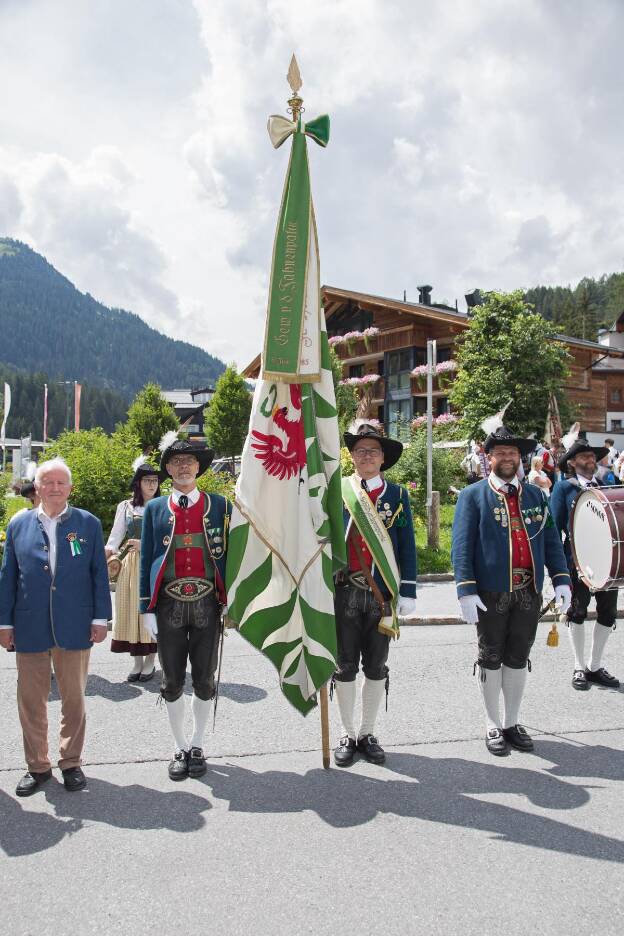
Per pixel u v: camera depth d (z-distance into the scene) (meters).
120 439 13.59
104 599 4.37
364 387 36.00
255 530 4.50
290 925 2.85
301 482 4.53
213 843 3.48
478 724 5.07
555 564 4.84
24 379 166.75
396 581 4.52
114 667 6.70
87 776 4.27
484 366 25.86
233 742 4.79
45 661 4.22
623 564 5.24
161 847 3.45
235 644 7.47
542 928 2.82
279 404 4.62
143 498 6.45
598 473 8.98
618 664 6.53
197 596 4.37
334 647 4.36
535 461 13.09
